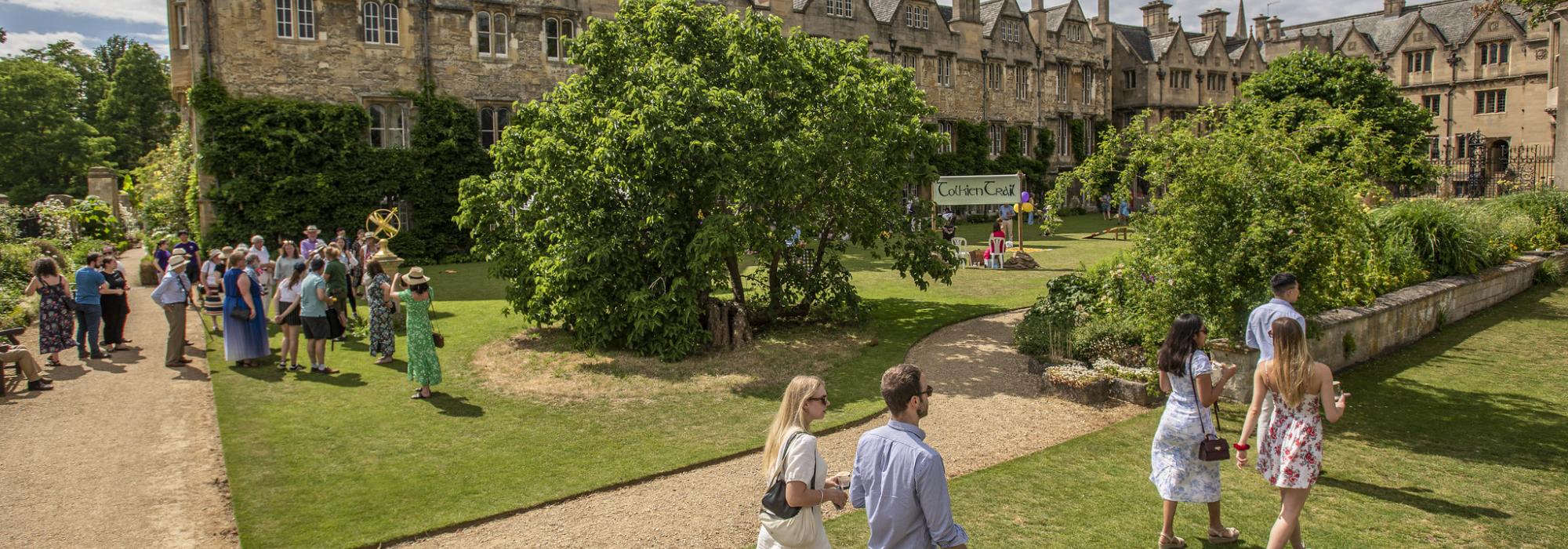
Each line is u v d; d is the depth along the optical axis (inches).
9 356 460.8
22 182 2210.9
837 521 292.4
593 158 536.1
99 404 447.2
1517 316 631.8
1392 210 667.4
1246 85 1694.1
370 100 1154.0
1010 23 1929.1
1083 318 544.1
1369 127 506.3
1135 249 445.1
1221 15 2409.0
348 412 430.0
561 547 277.6
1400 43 2161.7
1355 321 498.0
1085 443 368.5
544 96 629.6
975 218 1819.6
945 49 1801.2
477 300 796.6
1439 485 315.3
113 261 577.3
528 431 399.5
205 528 297.6
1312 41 2445.9
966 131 1833.2
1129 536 274.5
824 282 662.5
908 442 176.9
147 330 652.1
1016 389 466.9
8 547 280.1
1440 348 540.4
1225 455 247.3
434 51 1187.3
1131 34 2255.2
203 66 1058.7
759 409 435.2
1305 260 386.3
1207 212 401.4
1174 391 260.7
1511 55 1974.7
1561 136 973.8
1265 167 396.8
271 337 623.2
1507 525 279.4
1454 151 2033.7
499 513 302.4
